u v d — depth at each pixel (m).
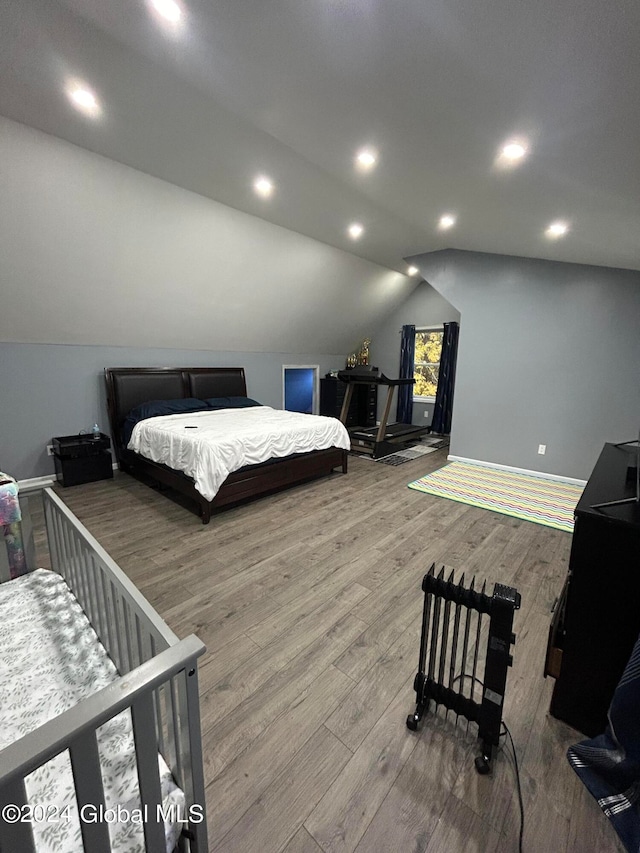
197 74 1.70
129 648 1.15
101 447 4.24
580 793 1.24
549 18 0.89
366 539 2.96
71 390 4.30
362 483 4.35
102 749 0.97
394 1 0.98
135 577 2.41
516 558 2.70
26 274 3.29
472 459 5.05
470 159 1.85
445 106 1.45
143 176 2.95
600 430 4.13
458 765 1.32
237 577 2.42
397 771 1.30
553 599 2.23
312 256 4.75
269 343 6.05
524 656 1.82
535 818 1.17
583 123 1.29
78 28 1.48
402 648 1.85
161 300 4.25
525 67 1.10
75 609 1.52
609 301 3.93
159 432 3.69
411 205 3.02
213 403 5.07
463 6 0.93
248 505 3.65
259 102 1.84
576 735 1.44
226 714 1.49
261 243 4.16
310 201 3.34
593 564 1.34
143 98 1.96
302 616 2.06
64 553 1.71
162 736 1.00
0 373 3.83
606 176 1.64
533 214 2.46
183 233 3.61
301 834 1.12
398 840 1.11
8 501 1.72
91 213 3.06
